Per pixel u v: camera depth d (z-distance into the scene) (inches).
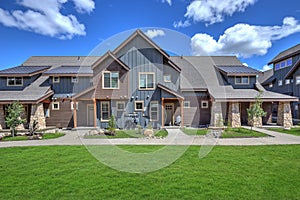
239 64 820.6
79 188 164.7
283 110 627.2
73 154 273.0
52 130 553.9
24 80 646.5
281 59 866.8
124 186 168.4
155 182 176.2
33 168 214.4
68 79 642.8
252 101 600.7
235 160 241.1
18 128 560.7
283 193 155.2
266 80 1000.9
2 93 613.0
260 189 162.1
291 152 280.7
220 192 157.2
